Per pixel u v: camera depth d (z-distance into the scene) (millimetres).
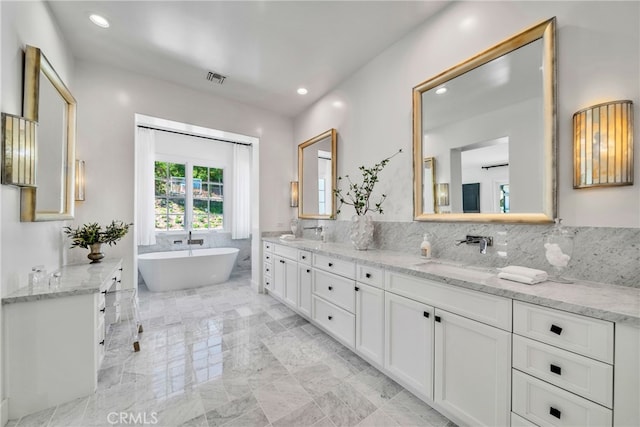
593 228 1281
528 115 1530
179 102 3109
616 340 882
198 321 2738
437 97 2031
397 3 1921
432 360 1466
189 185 4789
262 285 3768
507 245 1613
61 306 1549
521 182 1553
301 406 1520
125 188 2775
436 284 1447
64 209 2209
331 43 2375
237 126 3553
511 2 1602
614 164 1198
